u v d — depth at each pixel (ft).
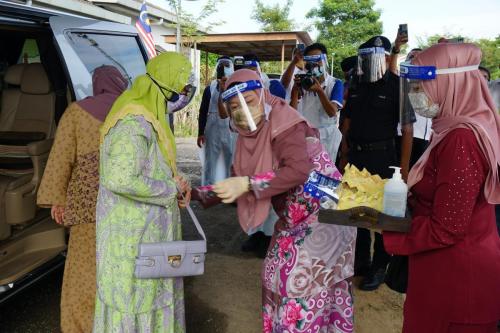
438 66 5.37
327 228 6.68
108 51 11.28
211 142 16.96
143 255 6.34
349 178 5.95
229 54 47.80
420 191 5.67
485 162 5.10
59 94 11.56
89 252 8.05
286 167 6.20
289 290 6.64
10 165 10.64
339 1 89.30
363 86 11.41
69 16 10.46
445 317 5.46
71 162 8.07
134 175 6.34
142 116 6.52
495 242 5.52
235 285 11.68
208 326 9.81
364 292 11.46
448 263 5.38
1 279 8.81
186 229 15.55
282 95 12.98
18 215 9.93
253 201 6.52
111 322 6.75
